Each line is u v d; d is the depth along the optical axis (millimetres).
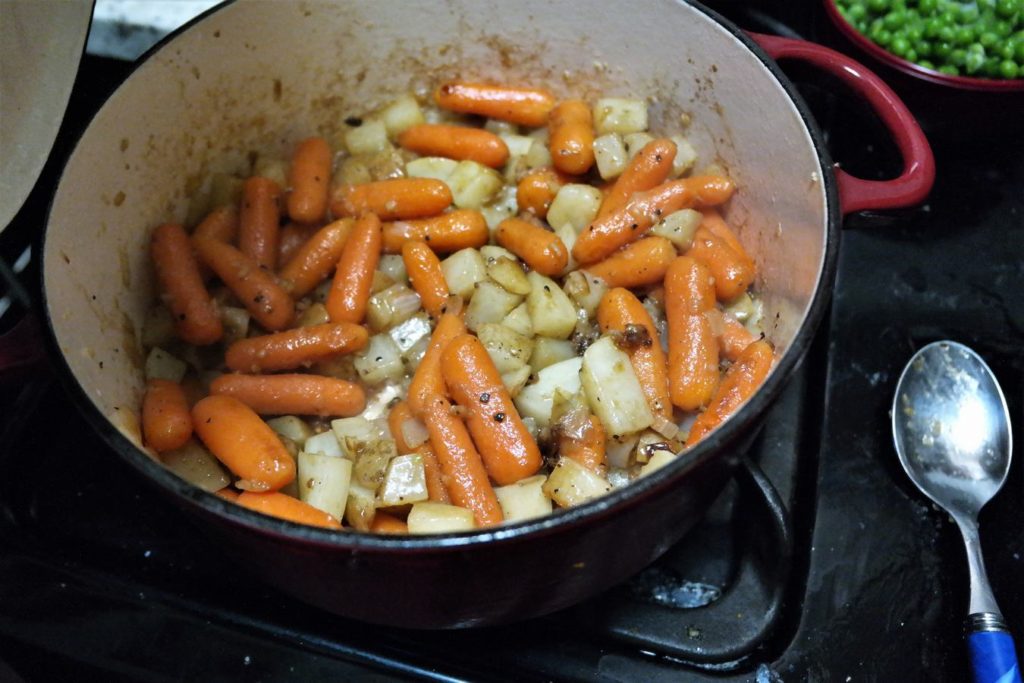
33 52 373
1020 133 496
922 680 386
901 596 402
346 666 394
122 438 325
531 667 392
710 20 419
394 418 409
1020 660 389
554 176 462
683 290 420
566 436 398
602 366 403
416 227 451
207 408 400
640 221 434
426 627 373
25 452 443
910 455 429
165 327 434
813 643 394
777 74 401
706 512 416
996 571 407
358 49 471
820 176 376
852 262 477
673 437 402
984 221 484
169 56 418
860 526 417
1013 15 475
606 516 314
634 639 398
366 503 386
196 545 423
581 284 434
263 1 430
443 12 462
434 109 501
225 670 394
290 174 474
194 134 448
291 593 369
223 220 456
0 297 446
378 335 436
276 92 467
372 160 481
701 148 467
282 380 416
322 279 452
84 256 396
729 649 394
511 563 325
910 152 383
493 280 433
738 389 394
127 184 422
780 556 406
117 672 396
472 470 388
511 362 415
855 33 482
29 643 401
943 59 482
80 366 381
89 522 430
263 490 383
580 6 448
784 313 419
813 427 444
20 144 372
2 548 421
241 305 440
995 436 429
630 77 467
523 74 485
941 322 460
